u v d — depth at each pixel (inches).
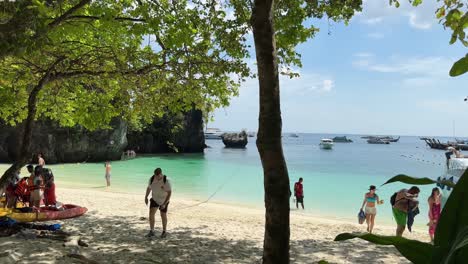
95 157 1946.4
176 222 577.0
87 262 321.4
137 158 2244.1
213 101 472.7
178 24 332.2
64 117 525.0
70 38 450.6
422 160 2802.7
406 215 487.2
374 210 560.1
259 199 985.5
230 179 1407.5
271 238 225.0
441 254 36.9
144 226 526.0
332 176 1604.3
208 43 403.9
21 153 359.3
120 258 358.6
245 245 450.3
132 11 324.2
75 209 569.6
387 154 3548.2
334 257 412.2
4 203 538.3
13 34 169.3
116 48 441.7
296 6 344.2
